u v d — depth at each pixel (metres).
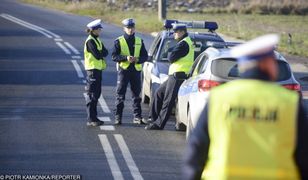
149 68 34.62
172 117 33.25
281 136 10.02
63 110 33.88
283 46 68.94
